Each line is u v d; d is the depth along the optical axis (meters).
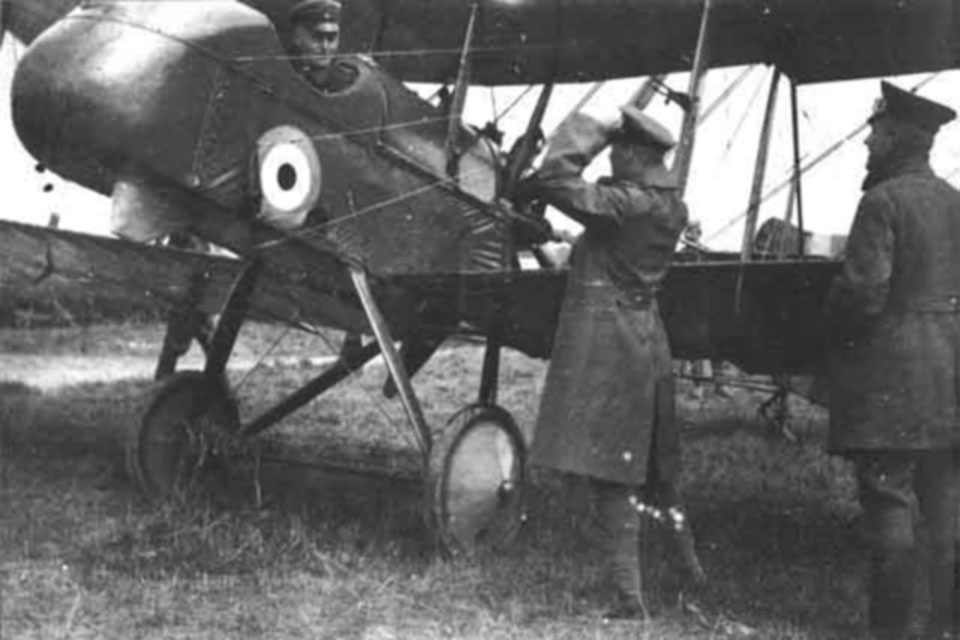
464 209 6.77
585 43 7.27
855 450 4.32
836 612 4.68
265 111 5.57
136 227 5.30
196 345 17.89
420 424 5.65
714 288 5.30
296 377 14.44
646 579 4.97
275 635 3.93
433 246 6.56
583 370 4.52
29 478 6.48
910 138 4.49
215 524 5.31
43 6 6.37
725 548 5.84
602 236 4.62
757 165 7.09
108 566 4.71
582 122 4.61
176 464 6.32
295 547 5.20
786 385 8.97
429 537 5.47
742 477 8.40
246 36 5.44
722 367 13.23
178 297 7.30
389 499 6.67
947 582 4.42
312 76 5.92
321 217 5.86
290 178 5.65
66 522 5.48
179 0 5.29
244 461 6.54
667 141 4.71
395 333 6.87
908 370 4.21
